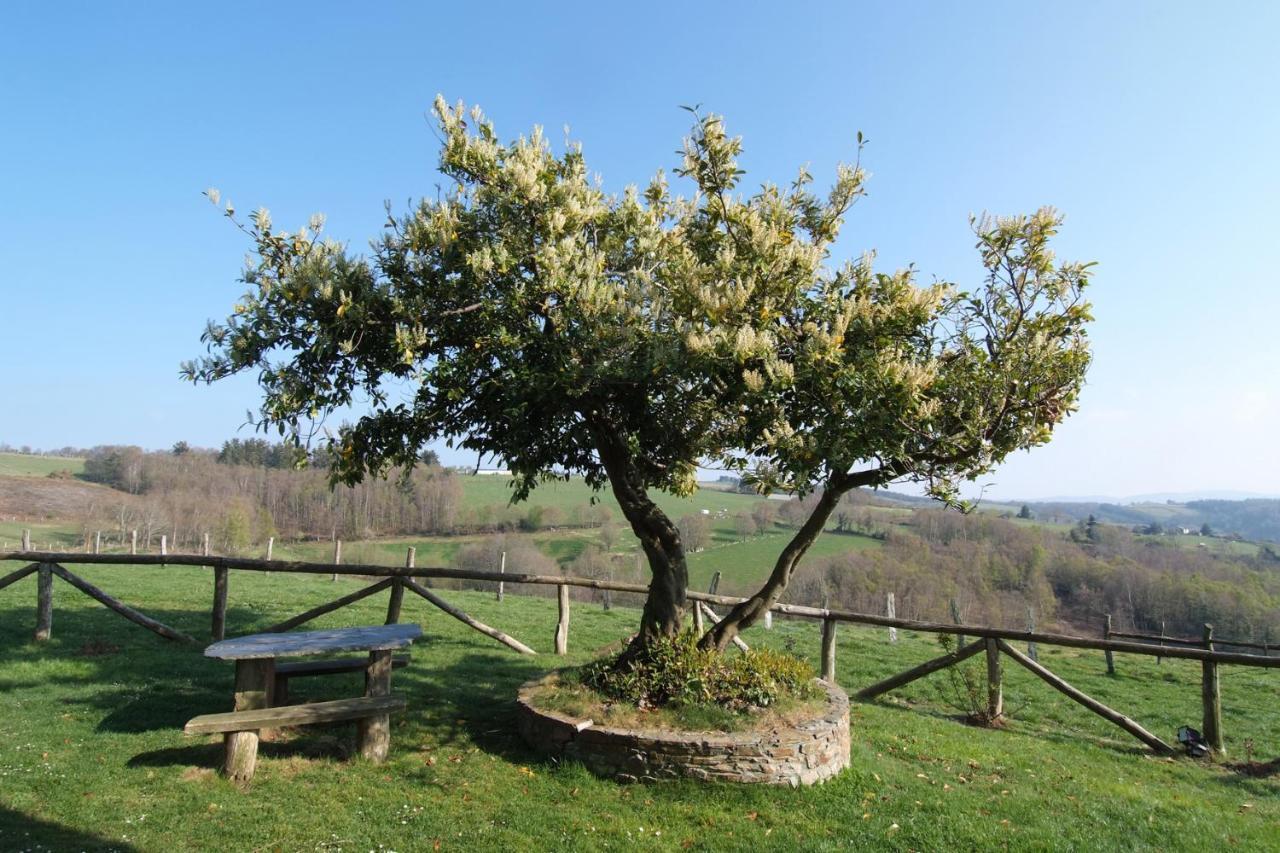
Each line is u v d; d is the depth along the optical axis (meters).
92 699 7.80
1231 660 9.07
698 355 6.25
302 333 6.82
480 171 7.30
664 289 7.18
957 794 6.57
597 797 5.92
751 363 6.43
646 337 6.83
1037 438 6.86
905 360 6.72
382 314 7.02
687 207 8.07
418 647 11.23
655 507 7.95
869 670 12.96
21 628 10.94
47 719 7.09
